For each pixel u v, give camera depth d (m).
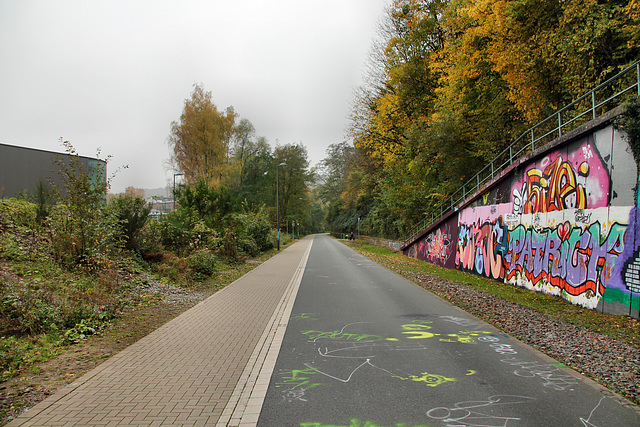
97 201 10.39
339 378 4.75
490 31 16.69
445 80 23.55
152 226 15.19
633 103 8.32
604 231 9.22
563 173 10.99
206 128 41.50
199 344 6.17
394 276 15.59
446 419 3.68
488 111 20.97
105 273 9.62
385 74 31.31
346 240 57.66
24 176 19.38
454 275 16.89
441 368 5.10
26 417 3.72
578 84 12.79
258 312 8.63
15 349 5.40
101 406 3.96
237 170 55.03
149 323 7.59
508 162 15.76
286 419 3.69
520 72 15.21
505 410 3.86
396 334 6.80
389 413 3.81
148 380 4.68
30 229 10.31
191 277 13.06
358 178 45.66
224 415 3.78
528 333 6.86
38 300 6.92
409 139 26.34
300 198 69.25
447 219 20.97
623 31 10.76
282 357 5.55
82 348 5.95
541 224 12.12
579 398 4.14
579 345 6.12
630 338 6.57
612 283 8.87
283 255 28.27
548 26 13.74
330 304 9.59
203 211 19.91
